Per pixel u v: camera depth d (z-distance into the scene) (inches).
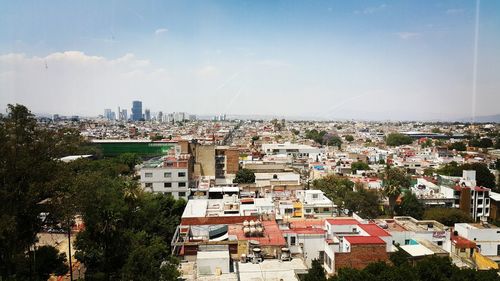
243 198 3034.0
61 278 2080.5
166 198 3004.4
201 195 3464.6
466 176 3870.6
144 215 2421.3
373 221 2413.9
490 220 3415.4
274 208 2657.5
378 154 6343.5
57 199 1731.1
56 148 1800.0
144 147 6210.6
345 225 2130.9
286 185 3745.1
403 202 3265.3
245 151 6530.5
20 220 1663.4
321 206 2790.4
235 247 1865.2
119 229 1946.4
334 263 1774.1
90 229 1892.2
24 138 1669.5
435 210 3085.6
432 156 6259.8
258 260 1758.1
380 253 1775.3
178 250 1934.1
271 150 6791.3
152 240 2095.2
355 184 3759.8
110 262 1854.1
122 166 4749.0
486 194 3467.0
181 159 3858.3
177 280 1581.0
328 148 7613.2
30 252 1854.1
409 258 1768.0
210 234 2102.6
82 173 2199.8
